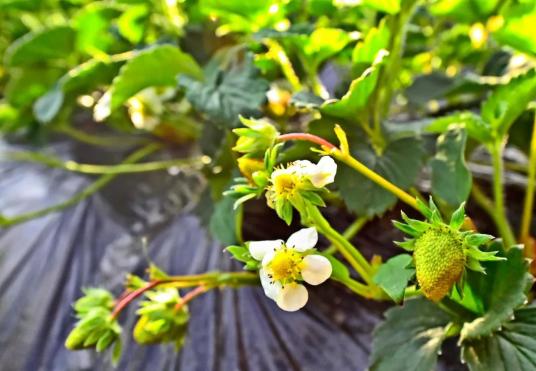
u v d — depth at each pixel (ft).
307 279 0.49
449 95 0.83
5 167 1.18
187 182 1.01
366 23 0.78
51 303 0.89
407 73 0.93
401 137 0.67
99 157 1.16
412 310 0.58
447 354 0.64
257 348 0.74
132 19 0.90
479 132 0.63
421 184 0.81
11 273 0.95
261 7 0.69
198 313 0.78
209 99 0.70
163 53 0.71
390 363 0.56
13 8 1.13
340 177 0.64
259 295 0.77
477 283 0.53
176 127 1.06
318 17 0.79
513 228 0.76
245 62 0.73
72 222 1.00
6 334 0.87
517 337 0.52
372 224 0.76
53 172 1.13
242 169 0.54
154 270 0.64
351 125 0.65
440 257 0.46
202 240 0.88
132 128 1.08
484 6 0.71
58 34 0.96
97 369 0.78
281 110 0.77
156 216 0.97
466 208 0.79
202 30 0.92
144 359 0.77
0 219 0.96
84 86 0.94
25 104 1.10
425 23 0.93
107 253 0.93
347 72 0.85
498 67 0.85
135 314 0.80
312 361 0.71
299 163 0.49
